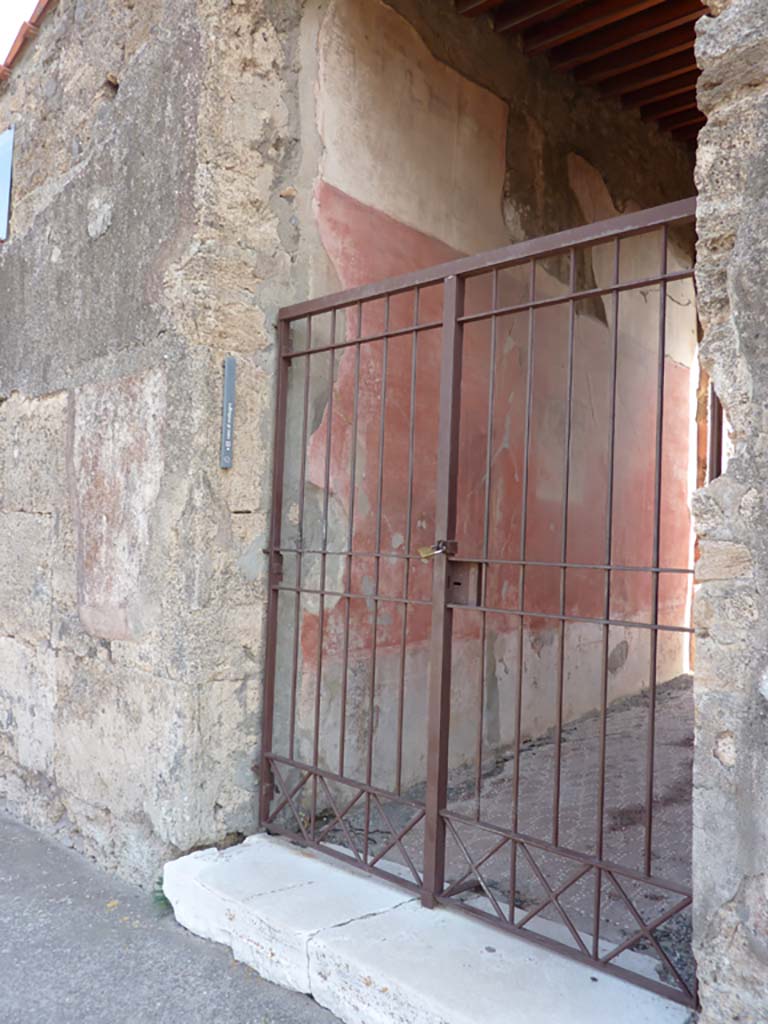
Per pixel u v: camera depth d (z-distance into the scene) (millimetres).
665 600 6855
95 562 3729
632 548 6262
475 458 4512
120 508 3580
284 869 3053
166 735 3240
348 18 3791
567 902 2924
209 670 3232
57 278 4180
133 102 3693
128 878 3406
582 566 2350
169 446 3316
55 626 4012
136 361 3529
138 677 3420
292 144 3553
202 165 3285
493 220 4652
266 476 3426
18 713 4309
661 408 2164
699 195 2004
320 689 3488
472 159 4508
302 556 3527
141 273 3533
